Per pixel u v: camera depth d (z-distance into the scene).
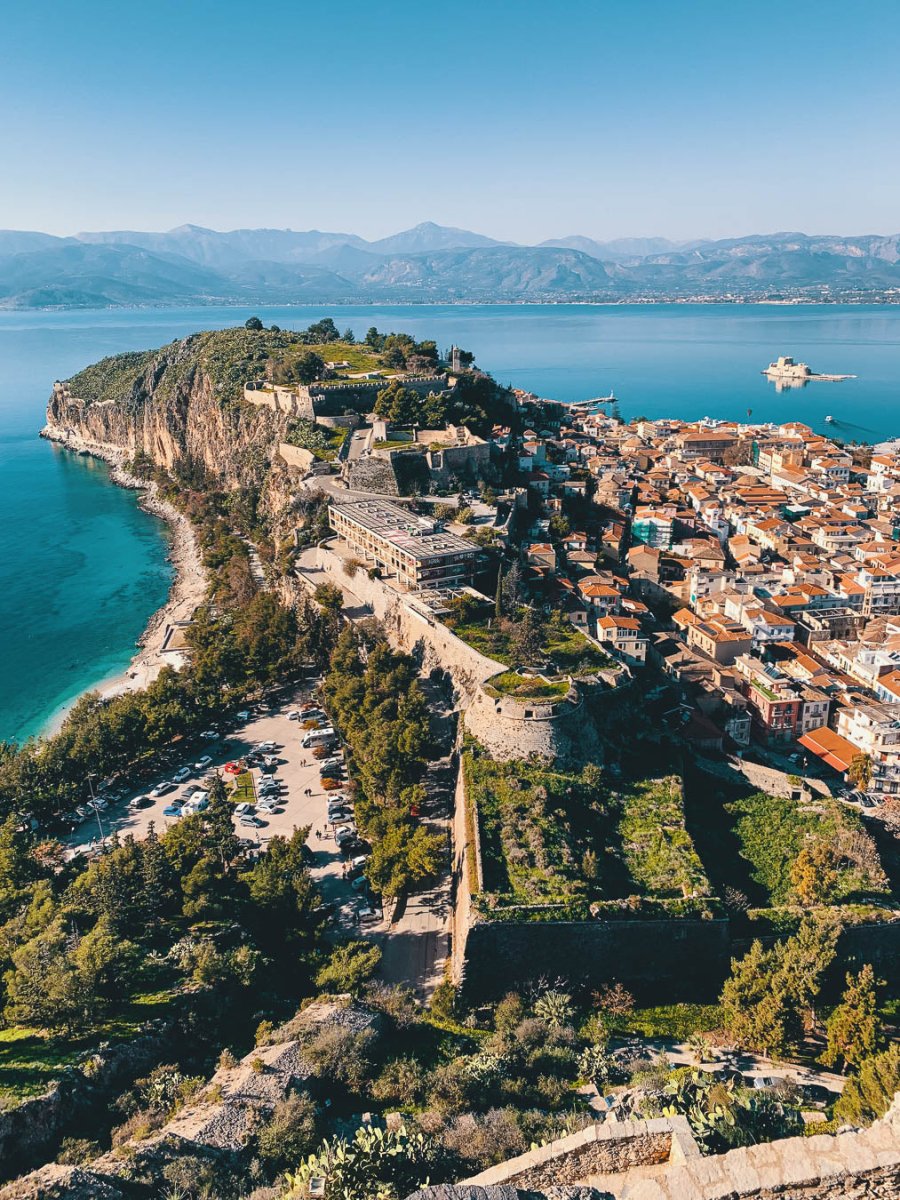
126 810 143.38
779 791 138.50
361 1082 81.00
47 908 102.38
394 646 180.25
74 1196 61.44
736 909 112.38
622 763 138.38
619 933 105.81
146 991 90.94
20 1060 78.38
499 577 174.38
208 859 114.88
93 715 162.12
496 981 104.06
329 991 98.62
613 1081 85.38
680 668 165.88
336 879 123.88
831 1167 37.78
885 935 110.31
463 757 131.62
